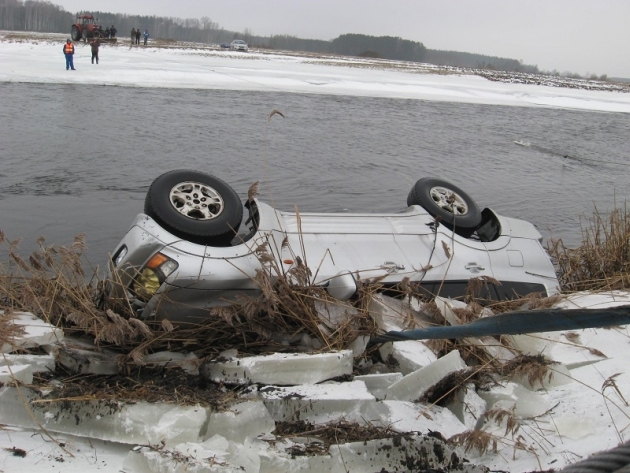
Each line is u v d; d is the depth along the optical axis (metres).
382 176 12.45
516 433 3.58
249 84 29.28
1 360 3.69
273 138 15.72
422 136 18.42
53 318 4.51
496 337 4.59
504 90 41.66
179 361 3.91
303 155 13.90
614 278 6.31
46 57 37.03
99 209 8.99
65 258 4.72
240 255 4.55
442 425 3.55
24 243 7.45
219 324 4.30
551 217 10.62
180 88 25.39
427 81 43.44
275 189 10.74
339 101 25.67
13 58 33.84
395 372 4.09
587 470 1.56
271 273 4.45
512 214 10.62
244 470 2.84
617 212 7.57
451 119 23.22
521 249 5.54
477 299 4.93
